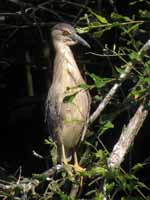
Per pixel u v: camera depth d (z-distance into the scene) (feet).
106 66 46.83
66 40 42.91
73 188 33.83
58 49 42.70
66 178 31.42
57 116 41.50
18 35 50.62
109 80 29.22
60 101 41.24
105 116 30.55
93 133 39.63
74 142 41.70
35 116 52.03
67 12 49.67
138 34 41.86
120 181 28.40
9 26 47.96
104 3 47.57
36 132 52.21
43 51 49.42
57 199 32.32
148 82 28.66
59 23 44.01
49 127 42.65
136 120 29.22
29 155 51.72
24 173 50.85
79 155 42.27
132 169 28.30
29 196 31.99
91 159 31.48
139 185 28.55
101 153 29.07
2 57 51.26
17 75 53.11
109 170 28.32
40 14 49.90
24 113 52.08
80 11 45.34
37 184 31.73
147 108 29.22
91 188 37.52
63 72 41.83
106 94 34.19
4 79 53.26
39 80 52.16
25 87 53.31
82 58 47.29
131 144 29.32
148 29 41.70
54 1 46.57
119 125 45.83
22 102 52.08
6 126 52.90
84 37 47.34
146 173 46.55
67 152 42.73
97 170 28.27
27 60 51.37
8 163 51.96
